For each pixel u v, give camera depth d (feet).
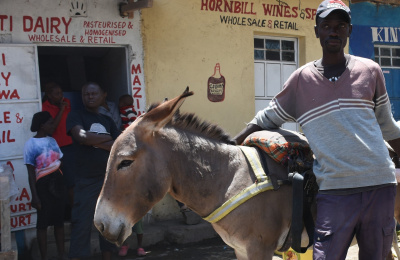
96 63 26.53
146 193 8.46
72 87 26.22
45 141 17.04
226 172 8.84
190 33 21.94
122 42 20.36
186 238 19.93
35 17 18.66
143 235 19.42
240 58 23.31
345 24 8.38
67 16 19.25
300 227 8.47
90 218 15.28
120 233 8.35
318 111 8.34
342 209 8.11
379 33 28.68
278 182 8.74
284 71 25.48
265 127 9.72
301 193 8.52
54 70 25.89
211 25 22.48
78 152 15.21
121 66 21.66
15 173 18.30
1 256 13.62
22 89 18.44
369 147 8.02
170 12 21.42
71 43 19.39
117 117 20.06
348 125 8.07
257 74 24.61
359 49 28.09
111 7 20.07
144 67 20.88
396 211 11.40
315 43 25.70
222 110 22.86
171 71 21.53
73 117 15.34
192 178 8.75
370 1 28.22
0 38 18.10
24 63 18.47
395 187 8.49
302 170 8.99
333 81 8.29
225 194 8.73
